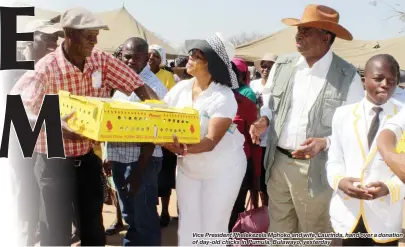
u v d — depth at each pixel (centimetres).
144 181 362
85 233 333
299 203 342
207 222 327
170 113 280
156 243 370
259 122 356
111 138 257
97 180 334
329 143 316
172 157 500
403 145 240
